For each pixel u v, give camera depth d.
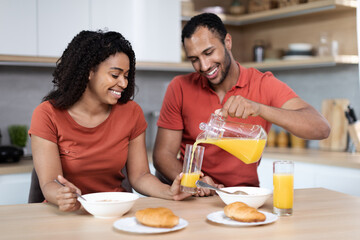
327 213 1.36
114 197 1.43
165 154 2.03
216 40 1.79
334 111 3.29
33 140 1.67
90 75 1.65
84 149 1.73
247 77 1.98
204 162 1.99
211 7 3.76
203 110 1.98
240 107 1.51
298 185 2.95
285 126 1.63
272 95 1.92
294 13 3.25
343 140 3.25
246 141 1.54
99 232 1.17
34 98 3.29
